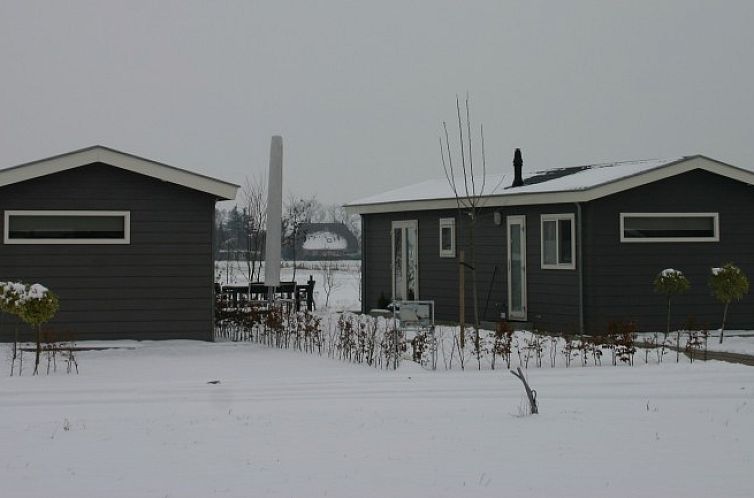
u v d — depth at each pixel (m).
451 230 21.47
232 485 7.32
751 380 12.48
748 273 19.03
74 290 16.34
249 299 19.86
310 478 7.51
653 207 18.28
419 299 22.52
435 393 11.66
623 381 12.45
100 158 16.20
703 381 12.41
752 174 18.72
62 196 16.30
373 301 24.39
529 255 19.28
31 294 13.21
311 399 11.33
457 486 7.23
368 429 9.38
